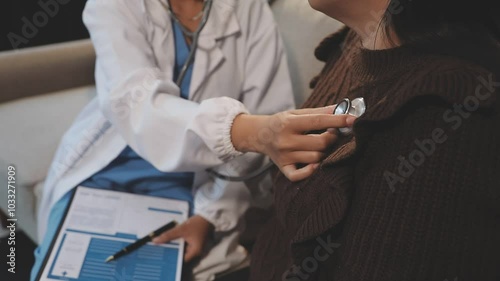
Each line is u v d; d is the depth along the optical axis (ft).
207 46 3.69
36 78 5.72
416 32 1.82
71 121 5.47
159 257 3.30
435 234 1.67
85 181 3.83
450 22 1.78
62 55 5.80
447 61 1.72
